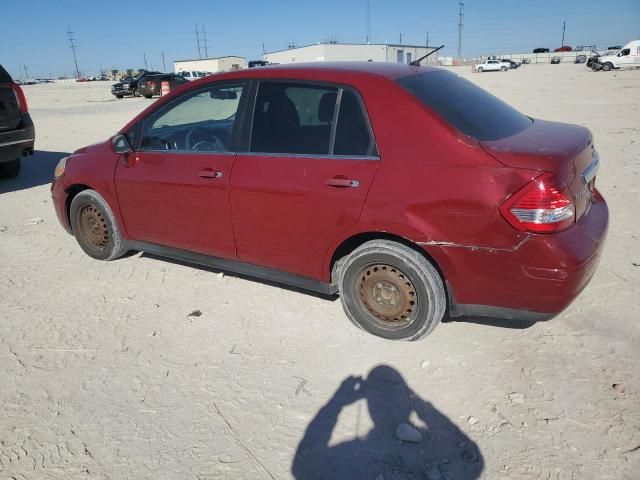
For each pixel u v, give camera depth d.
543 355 3.21
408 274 3.20
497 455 2.50
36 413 2.92
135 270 4.79
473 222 2.91
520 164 2.83
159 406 2.94
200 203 3.96
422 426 2.71
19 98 7.73
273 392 3.02
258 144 3.69
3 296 4.34
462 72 56.38
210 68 76.12
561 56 78.12
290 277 3.79
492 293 3.03
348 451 2.57
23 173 9.30
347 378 3.11
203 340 3.58
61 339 3.66
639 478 2.33
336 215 3.32
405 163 3.10
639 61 37.59
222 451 2.60
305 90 3.51
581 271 2.85
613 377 2.98
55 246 5.49
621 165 7.83
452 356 3.26
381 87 3.26
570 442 2.55
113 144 4.33
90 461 2.57
